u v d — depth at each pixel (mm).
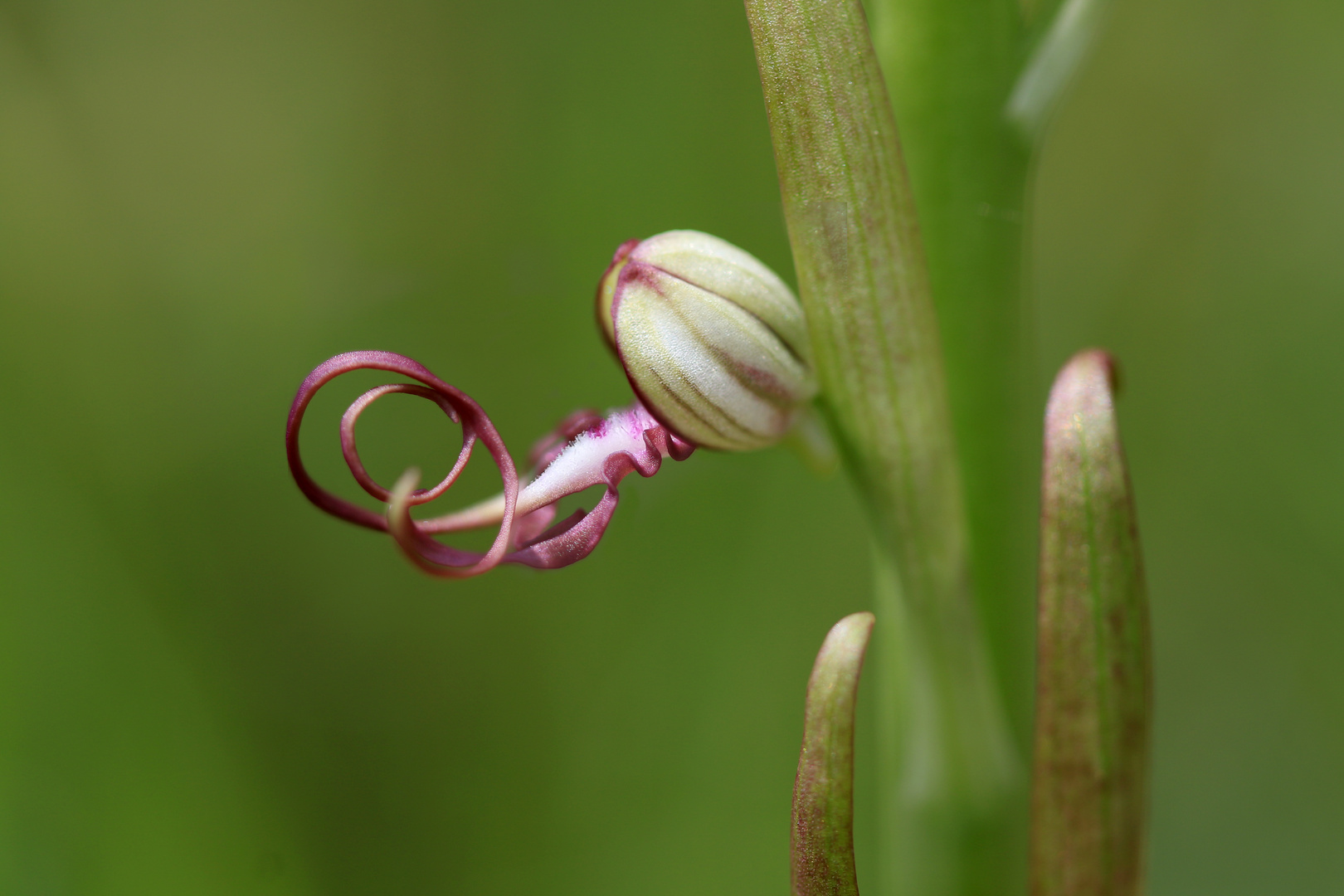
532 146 302
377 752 288
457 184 307
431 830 287
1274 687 302
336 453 298
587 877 285
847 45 186
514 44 302
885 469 191
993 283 193
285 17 308
